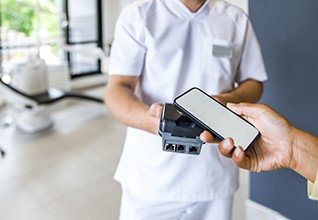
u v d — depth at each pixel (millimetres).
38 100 3168
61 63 4652
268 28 1592
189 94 738
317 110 1536
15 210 2008
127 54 970
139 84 1037
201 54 985
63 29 4801
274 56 1611
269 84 1669
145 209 1074
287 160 768
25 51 4359
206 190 1050
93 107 4027
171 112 716
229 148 665
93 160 2678
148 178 1048
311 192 745
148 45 957
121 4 5008
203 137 675
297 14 1481
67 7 4750
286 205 1778
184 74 999
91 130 3322
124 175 1122
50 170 2492
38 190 2225
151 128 798
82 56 4992
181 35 960
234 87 1107
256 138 704
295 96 1593
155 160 1022
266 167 778
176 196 1039
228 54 992
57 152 2803
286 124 761
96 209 2033
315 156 739
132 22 961
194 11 962
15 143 2949
